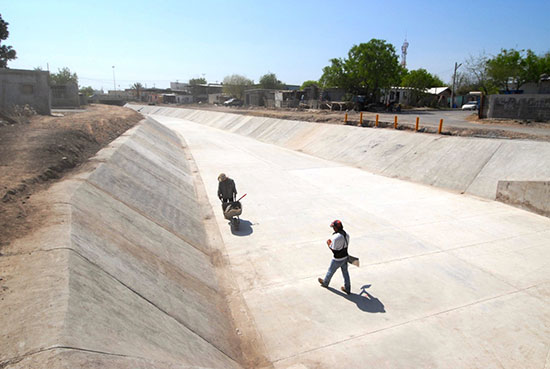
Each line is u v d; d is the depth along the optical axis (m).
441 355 5.75
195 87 100.62
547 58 32.91
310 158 24.48
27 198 7.84
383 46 42.81
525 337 6.21
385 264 8.91
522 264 8.91
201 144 31.08
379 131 23.94
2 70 23.33
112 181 10.94
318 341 6.09
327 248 9.85
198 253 9.07
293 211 12.98
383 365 5.52
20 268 4.94
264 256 9.34
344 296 7.46
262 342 6.06
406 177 18.16
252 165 21.70
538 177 13.65
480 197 14.66
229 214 10.88
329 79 46.38
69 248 5.61
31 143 12.73
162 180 14.37
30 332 3.67
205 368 4.54
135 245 7.39
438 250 9.73
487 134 19.33
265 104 62.38
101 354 3.66
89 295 4.68
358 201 14.22
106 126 21.19
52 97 40.16
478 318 6.73
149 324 4.92
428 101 56.66
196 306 6.38
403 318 6.73
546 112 22.64
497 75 32.50
